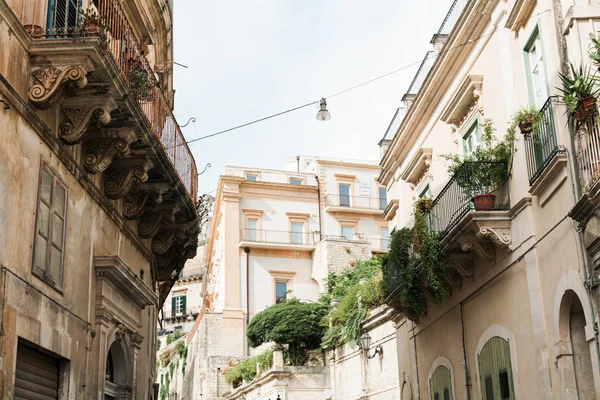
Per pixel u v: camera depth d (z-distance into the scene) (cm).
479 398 1472
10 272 838
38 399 939
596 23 1091
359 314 2706
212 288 6000
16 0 930
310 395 3400
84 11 1129
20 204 876
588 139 1017
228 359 4569
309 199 5497
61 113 1005
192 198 1554
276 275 5122
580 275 1051
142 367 1458
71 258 1047
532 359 1233
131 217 1320
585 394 1107
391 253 1791
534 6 1252
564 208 1111
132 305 1335
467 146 1606
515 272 1309
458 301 1602
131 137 1091
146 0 1608
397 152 2130
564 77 1020
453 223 1418
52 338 955
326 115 1730
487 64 1471
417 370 1930
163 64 1831
